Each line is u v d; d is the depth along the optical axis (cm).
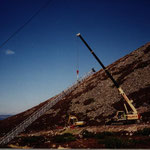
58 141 1888
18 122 5781
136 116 2730
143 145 1380
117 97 4188
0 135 4406
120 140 1490
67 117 4288
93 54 2916
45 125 4216
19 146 1886
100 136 1928
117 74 5728
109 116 3434
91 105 4450
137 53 6694
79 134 2466
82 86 6347
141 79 4428
